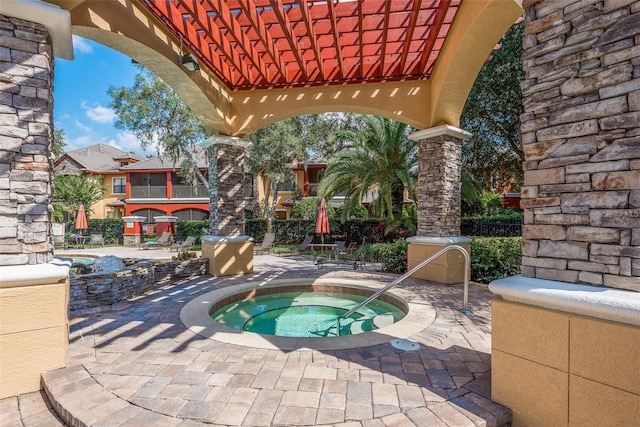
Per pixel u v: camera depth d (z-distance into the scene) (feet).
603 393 7.35
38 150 10.74
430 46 20.98
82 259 44.83
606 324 7.30
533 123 9.06
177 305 19.22
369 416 8.66
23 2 10.00
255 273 29.40
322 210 34.76
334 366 11.51
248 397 9.56
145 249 61.72
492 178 46.26
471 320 16.44
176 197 87.86
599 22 7.78
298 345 13.34
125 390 9.93
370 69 25.18
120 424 8.38
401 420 8.50
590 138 7.94
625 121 7.39
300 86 26.76
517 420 8.84
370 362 11.85
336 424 8.36
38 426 8.96
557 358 8.07
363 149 45.14
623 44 7.42
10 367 10.26
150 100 55.93
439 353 12.62
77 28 14.89
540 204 8.88
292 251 51.98
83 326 15.62
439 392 9.85
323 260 37.78
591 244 7.88
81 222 58.13
